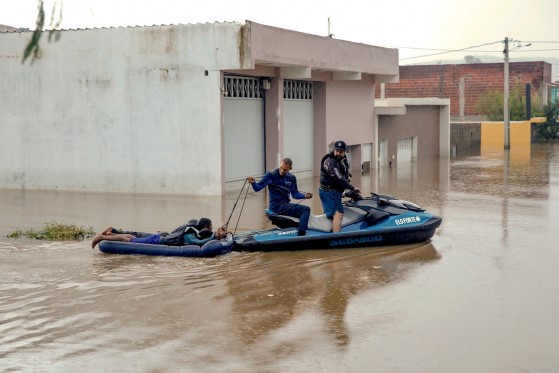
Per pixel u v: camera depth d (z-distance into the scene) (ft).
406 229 44.37
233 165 77.51
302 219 43.19
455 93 208.85
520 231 50.88
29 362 25.58
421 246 45.19
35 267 39.68
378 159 110.83
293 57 77.51
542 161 121.08
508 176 93.66
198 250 41.55
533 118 192.54
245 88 79.15
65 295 34.04
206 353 26.35
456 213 59.72
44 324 29.76
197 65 71.00
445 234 49.57
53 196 72.54
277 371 24.62
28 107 77.77
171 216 59.06
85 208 63.72
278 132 82.53
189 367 25.02
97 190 75.97
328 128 94.22
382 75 105.40
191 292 34.47
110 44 73.97
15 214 60.34
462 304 32.42
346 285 35.81
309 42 81.10
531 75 207.82
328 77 93.15
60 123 76.74
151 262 40.70
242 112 78.74
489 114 200.54
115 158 75.00
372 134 106.73
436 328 29.07
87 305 32.40
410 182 86.48
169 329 29.07
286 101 86.99
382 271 38.68
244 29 68.90
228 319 30.32
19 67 77.61
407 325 29.45
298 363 25.34
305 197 43.83
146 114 73.41
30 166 78.33
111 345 27.25
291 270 38.78
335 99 95.86
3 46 77.87
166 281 36.52
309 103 92.79
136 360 25.71
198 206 64.85
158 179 73.67
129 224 55.06
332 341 27.58
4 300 33.19
